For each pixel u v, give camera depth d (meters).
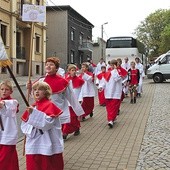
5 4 32.75
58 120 5.25
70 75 10.13
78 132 9.10
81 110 7.25
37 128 5.02
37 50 40.94
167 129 9.72
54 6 49.56
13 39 34.25
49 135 5.11
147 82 31.36
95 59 68.62
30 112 4.90
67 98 7.11
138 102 16.12
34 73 39.38
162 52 65.31
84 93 11.41
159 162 6.61
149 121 11.05
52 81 6.92
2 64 5.34
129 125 10.45
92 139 8.63
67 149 7.66
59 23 49.97
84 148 7.75
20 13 34.91
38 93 5.06
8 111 5.12
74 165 6.50
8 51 33.66
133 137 8.80
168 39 60.31
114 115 10.22
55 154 5.16
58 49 50.09
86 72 11.52
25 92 19.78
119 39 30.23
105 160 6.80
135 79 15.84
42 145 5.06
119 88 10.23
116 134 9.20
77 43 55.22
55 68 6.96
